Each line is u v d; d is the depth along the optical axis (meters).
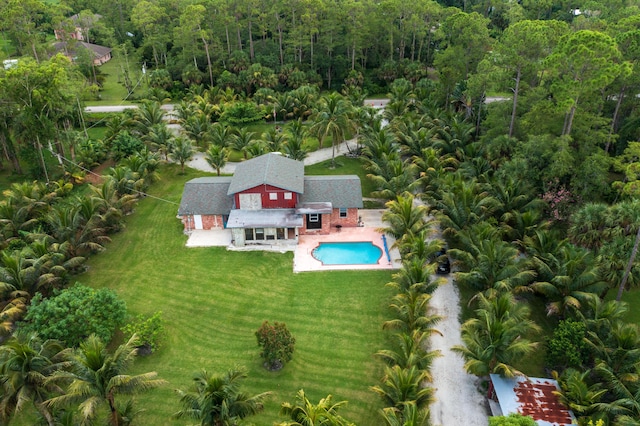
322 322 34.44
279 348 29.28
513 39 50.31
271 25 96.06
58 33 102.88
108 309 30.95
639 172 35.53
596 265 32.69
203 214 45.94
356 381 29.45
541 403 25.55
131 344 24.66
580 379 25.66
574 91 40.28
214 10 94.56
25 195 44.84
